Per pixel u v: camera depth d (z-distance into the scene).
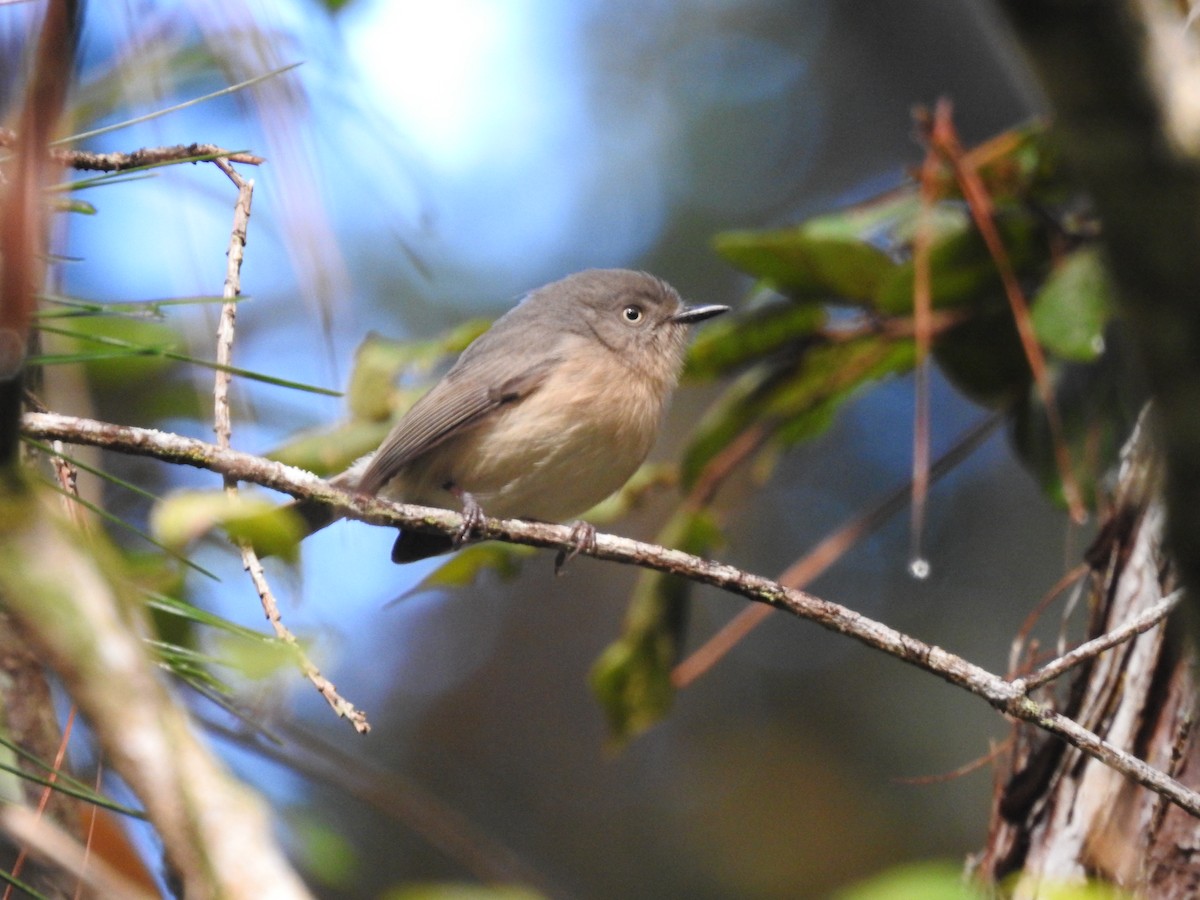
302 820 8.34
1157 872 6.32
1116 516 7.09
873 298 9.34
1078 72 2.89
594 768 15.45
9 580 3.16
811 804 14.41
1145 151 2.91
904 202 9.46
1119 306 3.22
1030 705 5.99
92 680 3.09
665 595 9.95
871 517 10.02
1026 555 14.16
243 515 6.04
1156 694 6.59
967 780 13.80
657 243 15.85
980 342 9.43
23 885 4.82
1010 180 8.76
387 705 15.73
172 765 3.04
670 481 10.83
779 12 16.70
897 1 16.34
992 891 6.89
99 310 4.98
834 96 16.41
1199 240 2.96
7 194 3.80
